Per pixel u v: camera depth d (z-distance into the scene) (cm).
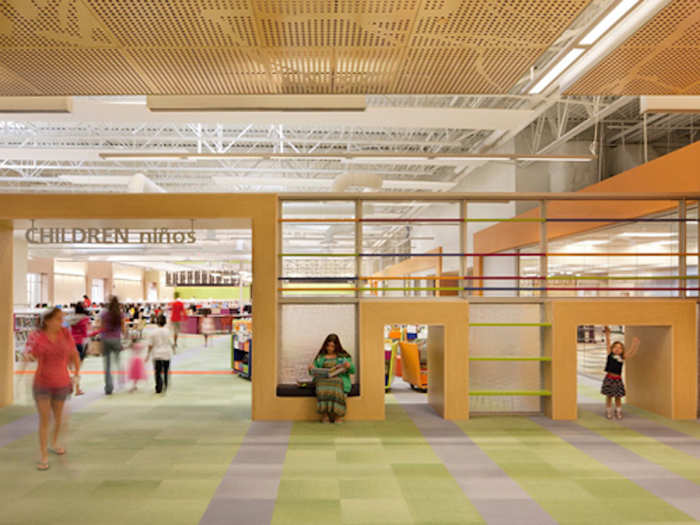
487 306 820
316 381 756
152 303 3125
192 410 836
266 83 492
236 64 452
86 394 982
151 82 486
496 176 1869
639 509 446
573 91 527
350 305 820
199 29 392
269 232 789
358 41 414
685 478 524
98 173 2134
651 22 392
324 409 741
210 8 363
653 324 789
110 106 1002
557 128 1681
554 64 498
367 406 772
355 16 375
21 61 441
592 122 1300
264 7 362
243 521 418
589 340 1247
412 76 480
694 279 847
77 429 711
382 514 433
